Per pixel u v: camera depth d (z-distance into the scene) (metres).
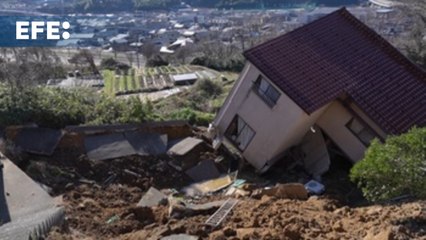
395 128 15.05
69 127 14.66
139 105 16.67
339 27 18.14
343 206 12.09
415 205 9.60
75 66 53.56
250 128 16.02
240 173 15.91
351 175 11.07
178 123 16.38
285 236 8.70
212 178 15.09
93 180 13.57
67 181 13.04
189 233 9.16
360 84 16.02
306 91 14.86
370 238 8.14
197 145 15.84
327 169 15.80
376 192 10.33
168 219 10.55
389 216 9.25
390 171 10.02
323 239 8.55
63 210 10.36
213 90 33.03
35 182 11.94
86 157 14.11
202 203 12.02
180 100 28.83
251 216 10.20
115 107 16.64
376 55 17.59
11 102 14.97
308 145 16.75
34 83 24.36
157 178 14.41
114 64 56.72
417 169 9.91
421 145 10.20
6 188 11.20
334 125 16.31
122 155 14.54
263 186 14.74
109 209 11.55
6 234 8.41
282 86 14.77
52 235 8.61
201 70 44.59
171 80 41.09
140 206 11.59
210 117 20.45
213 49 55.91
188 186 14.49
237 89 16.28
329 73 15.90
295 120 14.85
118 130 15.24
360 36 18.12
